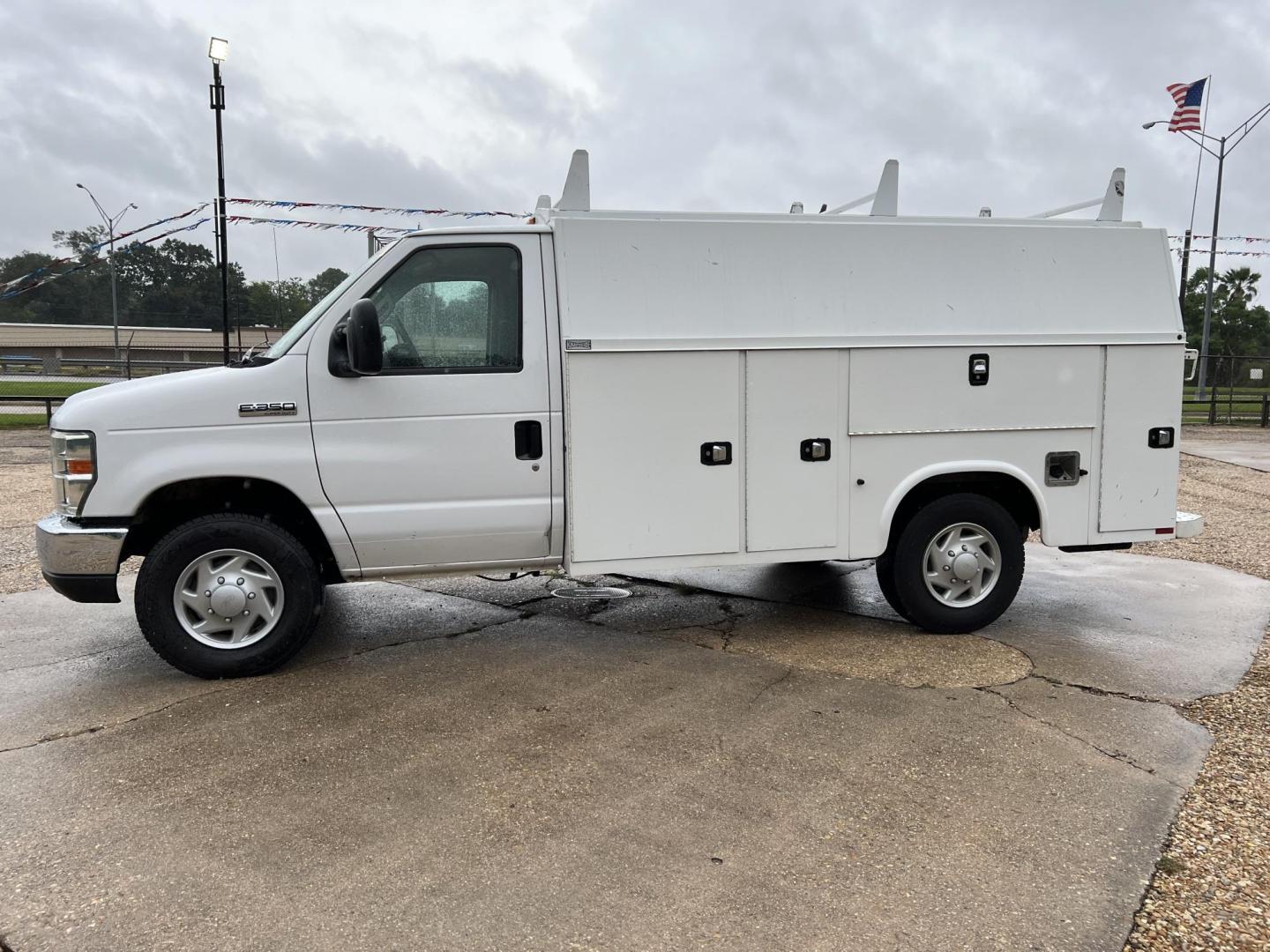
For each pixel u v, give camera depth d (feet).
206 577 14.97
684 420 15.79
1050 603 20.36
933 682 15.06
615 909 8.90
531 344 15.29
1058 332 16.99
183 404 14.38
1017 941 8.44
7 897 9.07
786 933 8.54
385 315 15.01
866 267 16.33
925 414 16.67
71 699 14.40
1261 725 13.30
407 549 15.39
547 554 15.94
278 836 10.23
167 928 8.60
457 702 14.21
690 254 15.66
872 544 16.88
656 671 15.62
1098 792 11.28
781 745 12.60
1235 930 8.61
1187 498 34.96
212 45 51.37
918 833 10.31
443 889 9.21
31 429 63.77
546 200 16.93
